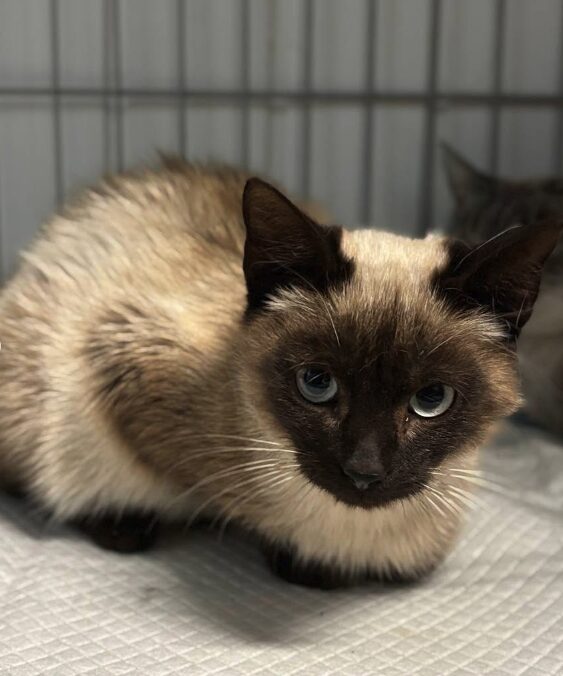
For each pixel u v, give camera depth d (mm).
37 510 335
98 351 294
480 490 367
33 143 524
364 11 533
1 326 325
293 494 275
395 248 272
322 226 266
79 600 274
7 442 324
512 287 252
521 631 266
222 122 548
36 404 313
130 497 312
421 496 268
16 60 505
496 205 486
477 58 539
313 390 246
